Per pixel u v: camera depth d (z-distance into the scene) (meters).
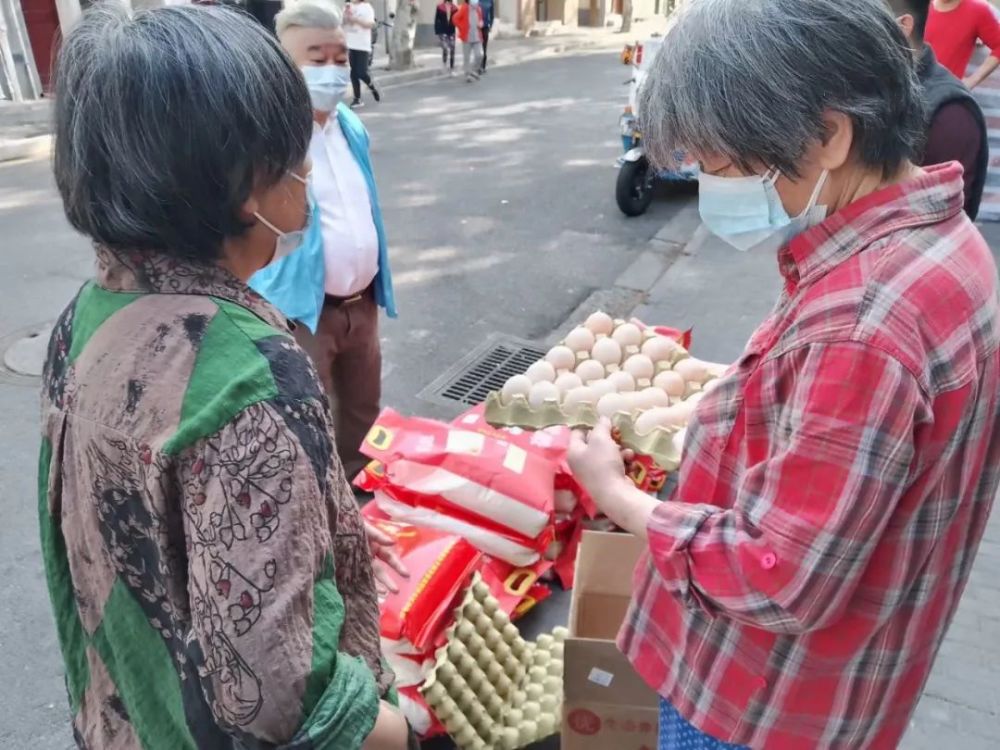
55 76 0.88
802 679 1.10
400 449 2.50
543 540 2.41
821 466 0.91
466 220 6.28
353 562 1.05
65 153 0.86
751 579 0.98
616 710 1.73
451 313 4.69
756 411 1.02
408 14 14.37
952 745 2.06
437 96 12.30
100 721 1.02
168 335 0.86
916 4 2.41
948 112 2.59
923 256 0.92
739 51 0.92
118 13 0.88
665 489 2.80
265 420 0.81
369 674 0.90
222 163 0.84
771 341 1.03
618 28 24.97
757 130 0.92
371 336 2.79
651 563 1.31
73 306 0.97
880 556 1.00
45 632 2.51
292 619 0.79
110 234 0.87
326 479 0.85
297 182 0.95
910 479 0.94
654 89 1.01
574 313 4.70
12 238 5.81
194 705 0.87
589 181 7.32
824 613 0.96
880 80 0.91
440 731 1.99
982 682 2.24
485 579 2.32
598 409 2.38
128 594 0.92
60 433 0.92
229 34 0.85
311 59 2.40
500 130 9.63
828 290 0.94
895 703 1.15
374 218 2.65
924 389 0.89
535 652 2.24
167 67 0.81
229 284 0.92
